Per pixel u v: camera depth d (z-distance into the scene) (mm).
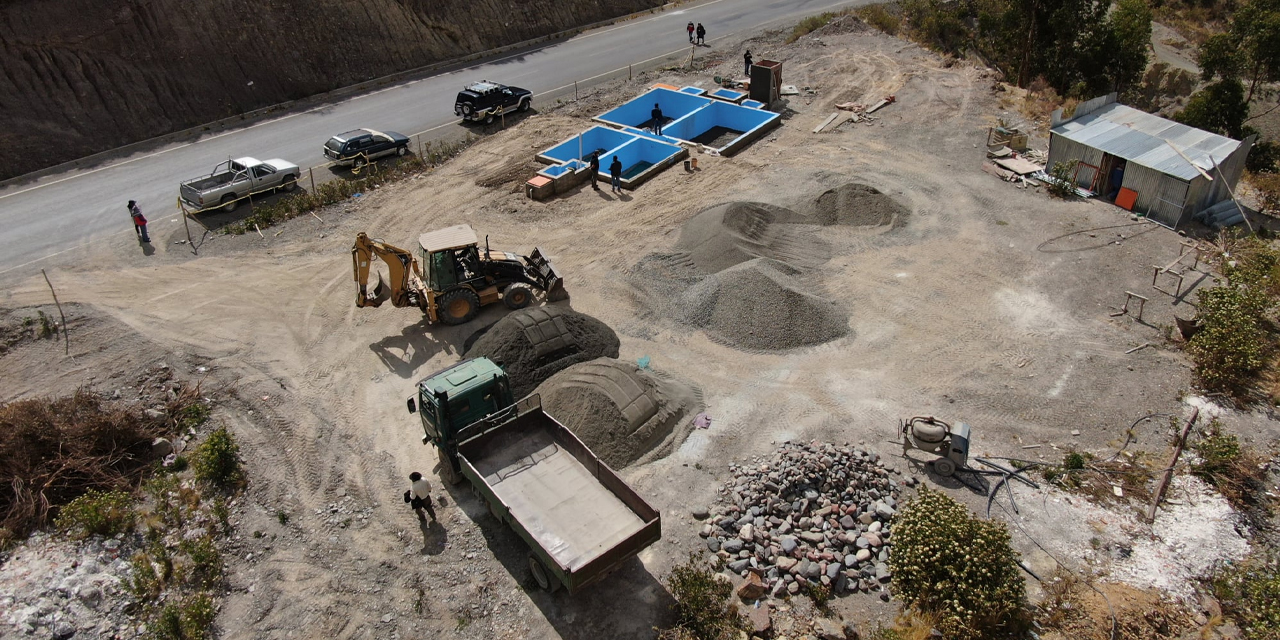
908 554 12250
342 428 16688
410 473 15391
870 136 30969
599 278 21953
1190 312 19875
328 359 18922
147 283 21891
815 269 22125
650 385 16609
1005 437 16062
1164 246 22953
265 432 16562
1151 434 16078
